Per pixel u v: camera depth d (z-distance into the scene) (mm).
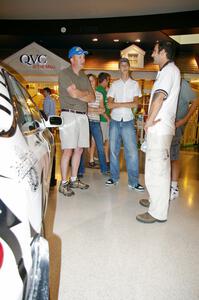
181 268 2281
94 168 5953
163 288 2020
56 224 3039
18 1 6547
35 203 1137
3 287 794
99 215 3334
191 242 2732
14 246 900
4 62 5961
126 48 8750
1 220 901
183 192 4438
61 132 3850
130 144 4262
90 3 6520
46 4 6715
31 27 7953
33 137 1804
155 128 2914
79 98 3781
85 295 1910
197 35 8273
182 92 3719
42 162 1620
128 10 6871
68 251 2477
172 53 2938
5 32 8055
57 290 1943
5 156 1107
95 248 2549
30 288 962
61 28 7824
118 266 2273
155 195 3100
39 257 1046
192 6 6398
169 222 3199
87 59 9719
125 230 2945
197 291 2002
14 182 1044
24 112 1957
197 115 10992
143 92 10094
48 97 8156
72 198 3912
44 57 5914
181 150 9625
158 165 2996
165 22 6957
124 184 4719
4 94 1454
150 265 2307
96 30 7625
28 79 7379
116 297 1905
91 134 5426
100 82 5406
